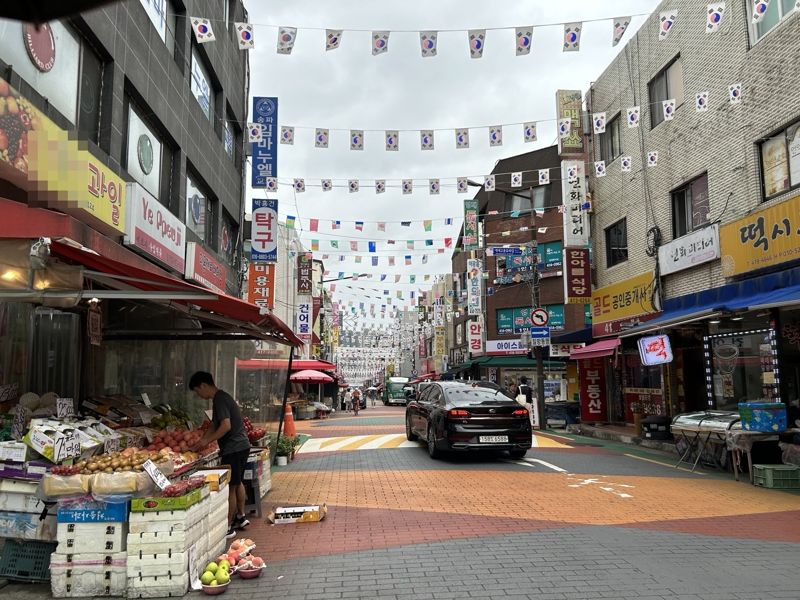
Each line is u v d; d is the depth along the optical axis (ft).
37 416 18.24
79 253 14.97
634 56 56.39
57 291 15.25
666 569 15.97
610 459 38.37
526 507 23.97
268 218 56.49
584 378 63.46
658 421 45.50
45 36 23.99
